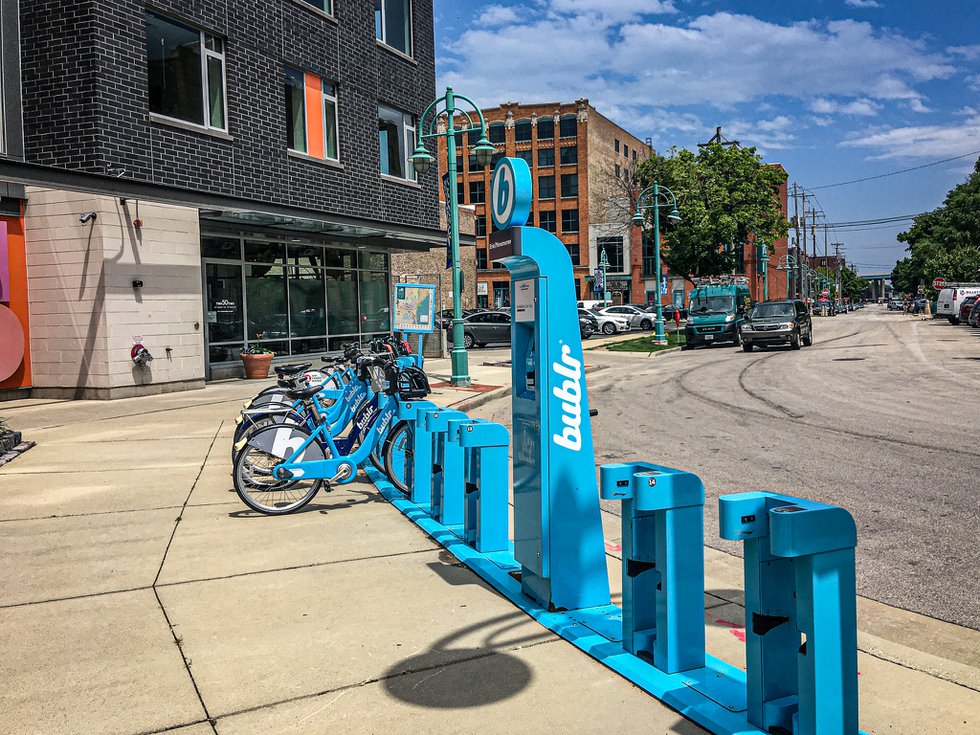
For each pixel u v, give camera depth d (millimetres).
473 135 66562
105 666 3637
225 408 12719
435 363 23109
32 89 13555
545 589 4234
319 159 18297
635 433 10875
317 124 18531
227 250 17438
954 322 43719
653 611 3656
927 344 27516
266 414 6566
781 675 2910
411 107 22016
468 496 5508
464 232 29656
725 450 9320
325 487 7438
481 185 67062
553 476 4180
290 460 6508
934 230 71688
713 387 16672
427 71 22781
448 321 31438
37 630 4047
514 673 3531
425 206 22562
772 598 2889
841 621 2629
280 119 17188
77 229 13844
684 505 3408
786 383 16859
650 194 51531
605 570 4324
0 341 13570
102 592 4598
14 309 13961
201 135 15250
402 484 7078
